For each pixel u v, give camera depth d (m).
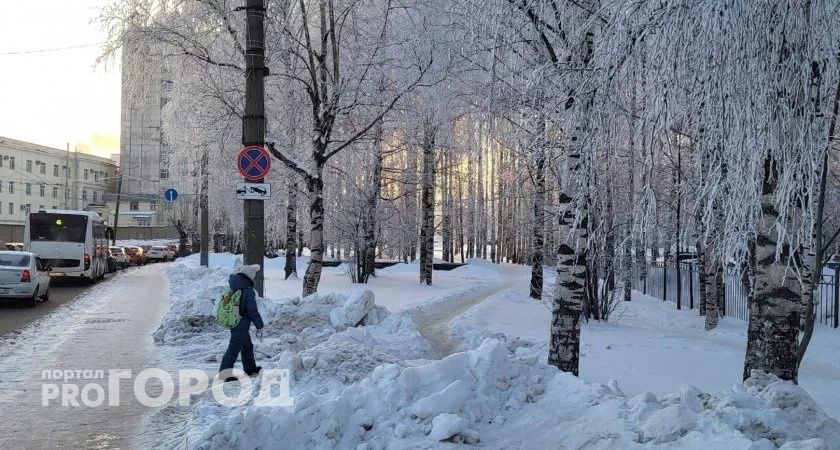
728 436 4.57
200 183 27.62
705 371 9.71
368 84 15.62
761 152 5.44
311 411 5.44
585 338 13.09
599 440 5.00
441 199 37.44
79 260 26.19
